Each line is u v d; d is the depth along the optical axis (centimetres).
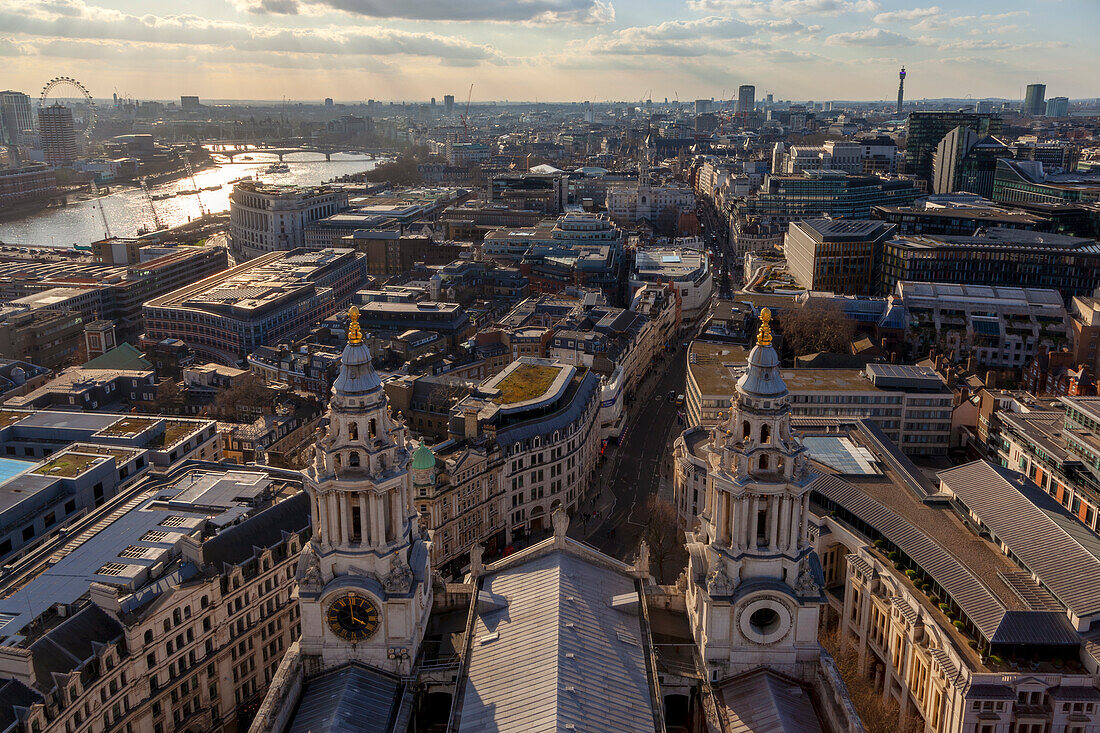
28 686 10606
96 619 11881
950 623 13062
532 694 9069
